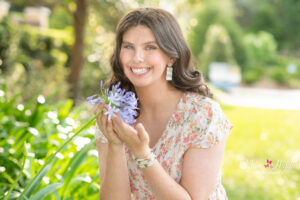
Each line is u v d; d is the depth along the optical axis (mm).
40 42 9188
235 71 15211
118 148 1515
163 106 1702
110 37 8312
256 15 28234
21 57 8641
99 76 9055
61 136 2463
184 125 1611
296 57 28109
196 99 1648
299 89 19906
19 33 8695
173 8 7973
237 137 7199
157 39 1544
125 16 1612
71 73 7305
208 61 16141
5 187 2447
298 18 27891
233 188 4348
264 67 23141
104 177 1605
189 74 1709
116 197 1608
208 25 20766
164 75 1677
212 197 1662
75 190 2266
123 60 1597
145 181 1696
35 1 8125
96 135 1790
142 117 1753
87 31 8383
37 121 3211
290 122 9133
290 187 4406
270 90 18656
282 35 28109
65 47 9633
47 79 8828
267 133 7617
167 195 1445
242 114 10211
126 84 1855
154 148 1651
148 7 1623
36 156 2771
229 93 15172
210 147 1553
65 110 3486
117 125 1369
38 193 1710
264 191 4293
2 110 3379
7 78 7770
